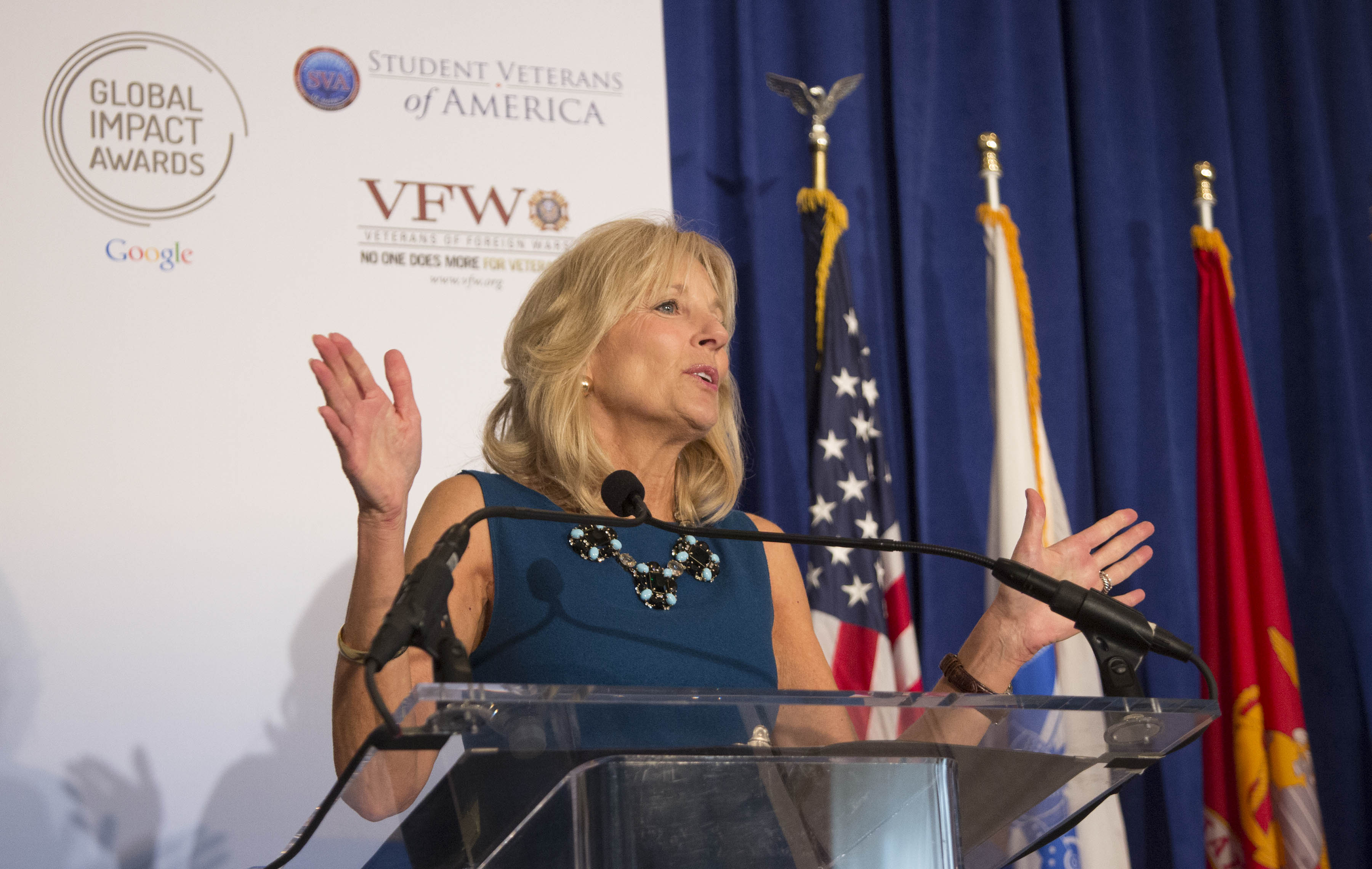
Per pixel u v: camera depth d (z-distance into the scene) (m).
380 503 1.18
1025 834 1.20
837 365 2.75
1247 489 2.94
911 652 2.66
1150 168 3.23
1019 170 3.14
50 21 2.37
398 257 2.47
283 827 2.21
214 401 2.33
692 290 1.68
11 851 2.09
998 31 3.17
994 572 1.23
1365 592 3.04
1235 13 3.40
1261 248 3.31
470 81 2.58
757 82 3.02
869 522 2.70
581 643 1.39
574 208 2.59
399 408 1.21
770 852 0.92
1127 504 2.99
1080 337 3.10
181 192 2.38
